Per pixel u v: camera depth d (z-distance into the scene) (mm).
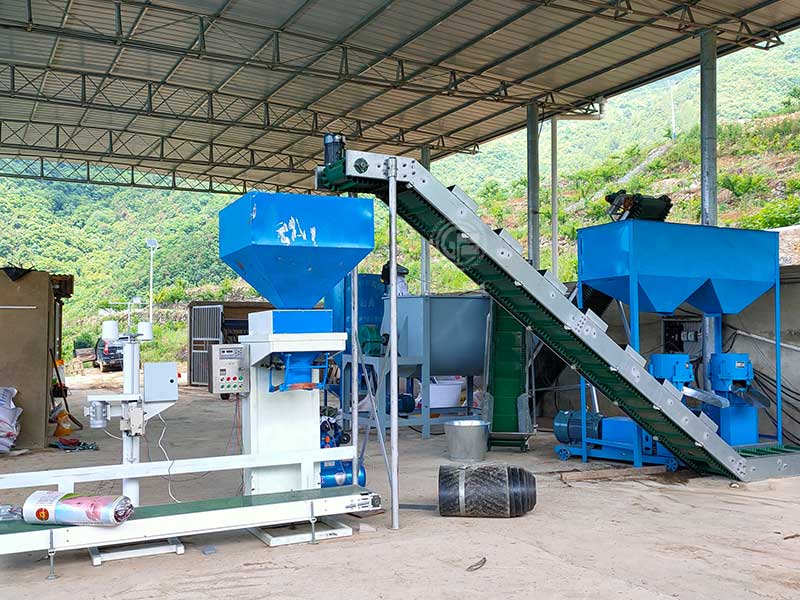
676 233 8188
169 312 45531
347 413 12273
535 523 5977
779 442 8523
